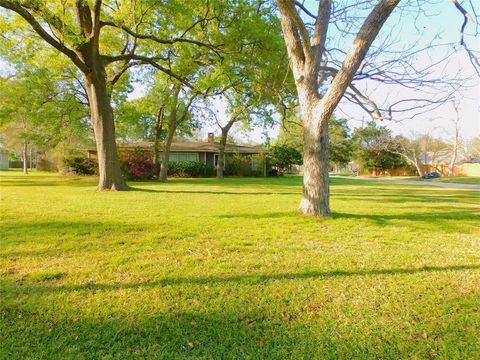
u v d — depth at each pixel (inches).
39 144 797.2
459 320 94.3
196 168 1108.5
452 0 175.2
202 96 485.7
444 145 1593.3
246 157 1205.7
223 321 91.8
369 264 142.6
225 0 392.5
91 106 473.7
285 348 79.8
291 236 194.4
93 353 76.5
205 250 160.6
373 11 215.0
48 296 104.5
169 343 81.2
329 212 262.2
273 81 388.5
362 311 99.0
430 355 77.7
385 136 1627.7
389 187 711.1
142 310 96.6
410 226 232.4
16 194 411.8
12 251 153.3
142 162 848.3
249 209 299.6
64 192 443.5
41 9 334.6
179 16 400.2
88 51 420.5
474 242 187.0
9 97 591.2
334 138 1850.4
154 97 761.0
